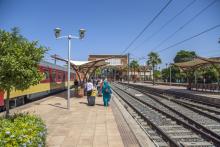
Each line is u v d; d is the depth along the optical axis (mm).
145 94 38094
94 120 14055
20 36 9719
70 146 8898
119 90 49438
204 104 25672
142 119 16219
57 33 18391
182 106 23781
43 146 7254
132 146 8953
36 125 7383
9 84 9258
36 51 9672
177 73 88312
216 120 16000
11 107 19734
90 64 33188
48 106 20625
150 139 10688
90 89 21047
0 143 5762
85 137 10172
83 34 18578
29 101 25094
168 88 52281
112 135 10531
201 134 11680
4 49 9102
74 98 28234
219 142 10016
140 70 125188
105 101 20859
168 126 14164
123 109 19453
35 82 9766
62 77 39938
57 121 13703
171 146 10070
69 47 18562
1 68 8984
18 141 5977
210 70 69625
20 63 9195
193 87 46281
